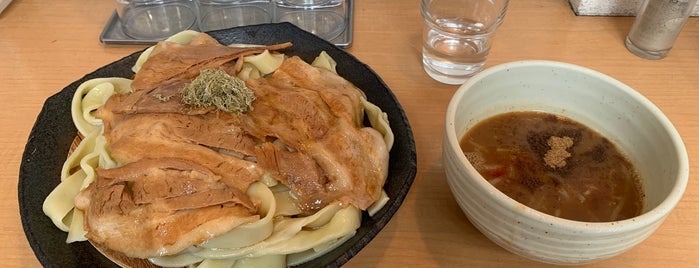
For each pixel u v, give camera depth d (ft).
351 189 1.04
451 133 0.95
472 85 1.05
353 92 1.22
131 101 1.13
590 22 1.67
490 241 1.08
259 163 1.04
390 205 1.02
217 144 1.04
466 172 0.89
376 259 1.06
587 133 1.11
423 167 1.22
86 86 1.28
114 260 0.98
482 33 1.38
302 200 1.05
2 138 1.29
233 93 1.11
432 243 1.08
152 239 0.93
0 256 1.07
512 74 1.10
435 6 1.45
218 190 0.97
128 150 1.03
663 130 0.97
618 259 1.04
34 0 1.73
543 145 1.08
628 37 1.57
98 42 1.59
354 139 1.09
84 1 1.73
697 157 1.24
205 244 0.98
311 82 1.23
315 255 1.01
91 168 1.11
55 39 1.59
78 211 1.03
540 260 0.92
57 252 0.98
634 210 0.97
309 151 1.06
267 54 1.33
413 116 1.35
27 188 1.07
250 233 0.98
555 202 0.98
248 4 1.70
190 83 1.13
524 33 1.62
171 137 1.04
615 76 1.47
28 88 1.43
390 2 1.73
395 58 1.53
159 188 0.97
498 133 1.11
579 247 0.84
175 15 1.66
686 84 1.44
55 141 1.20
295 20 1.63
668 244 1.07
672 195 0.85
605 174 1.03
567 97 1.12
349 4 1.72
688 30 1.63
